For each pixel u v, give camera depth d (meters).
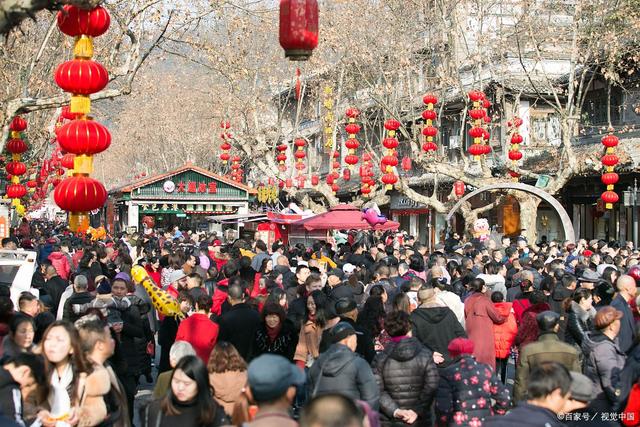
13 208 32.47
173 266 16.80
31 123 28.45
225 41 29.86
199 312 10.23
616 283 11.47
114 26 21.58
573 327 11.11
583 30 31.34
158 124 59.31
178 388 6.36
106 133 9.22
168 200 50.41
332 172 36.94
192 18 18.44
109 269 16.97
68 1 8.21
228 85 39.59
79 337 6.94
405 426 8.30
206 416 6.41
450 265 16.98
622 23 29.22
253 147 38.56
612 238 30.67
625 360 8.79
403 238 28.45
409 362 8.33
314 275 12.05
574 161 27.30
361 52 33.66
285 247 23.12
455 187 29.19
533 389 6.09
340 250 23.38
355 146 29.16
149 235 33.47
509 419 6.02
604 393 8.74
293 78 41.97
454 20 32.91
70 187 8.98
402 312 8.60
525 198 29.12
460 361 8.36
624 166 26.86
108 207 57.00
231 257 19.05
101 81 9.14
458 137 40.44
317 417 4.38
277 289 12.10
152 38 17.94
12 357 6.78
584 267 15.98
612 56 27.45
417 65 36.06
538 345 8.98
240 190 51.66
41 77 22.28
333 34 33.75
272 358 5.13
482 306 11.84
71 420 6.73
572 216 33.06
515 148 28.52
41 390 6.74
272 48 37.84
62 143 9.08
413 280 12.59
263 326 10.72
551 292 12.96
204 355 10.02
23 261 13.83
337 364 7.85
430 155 29.98
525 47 36.09
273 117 51.84
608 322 8.95
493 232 30.30
